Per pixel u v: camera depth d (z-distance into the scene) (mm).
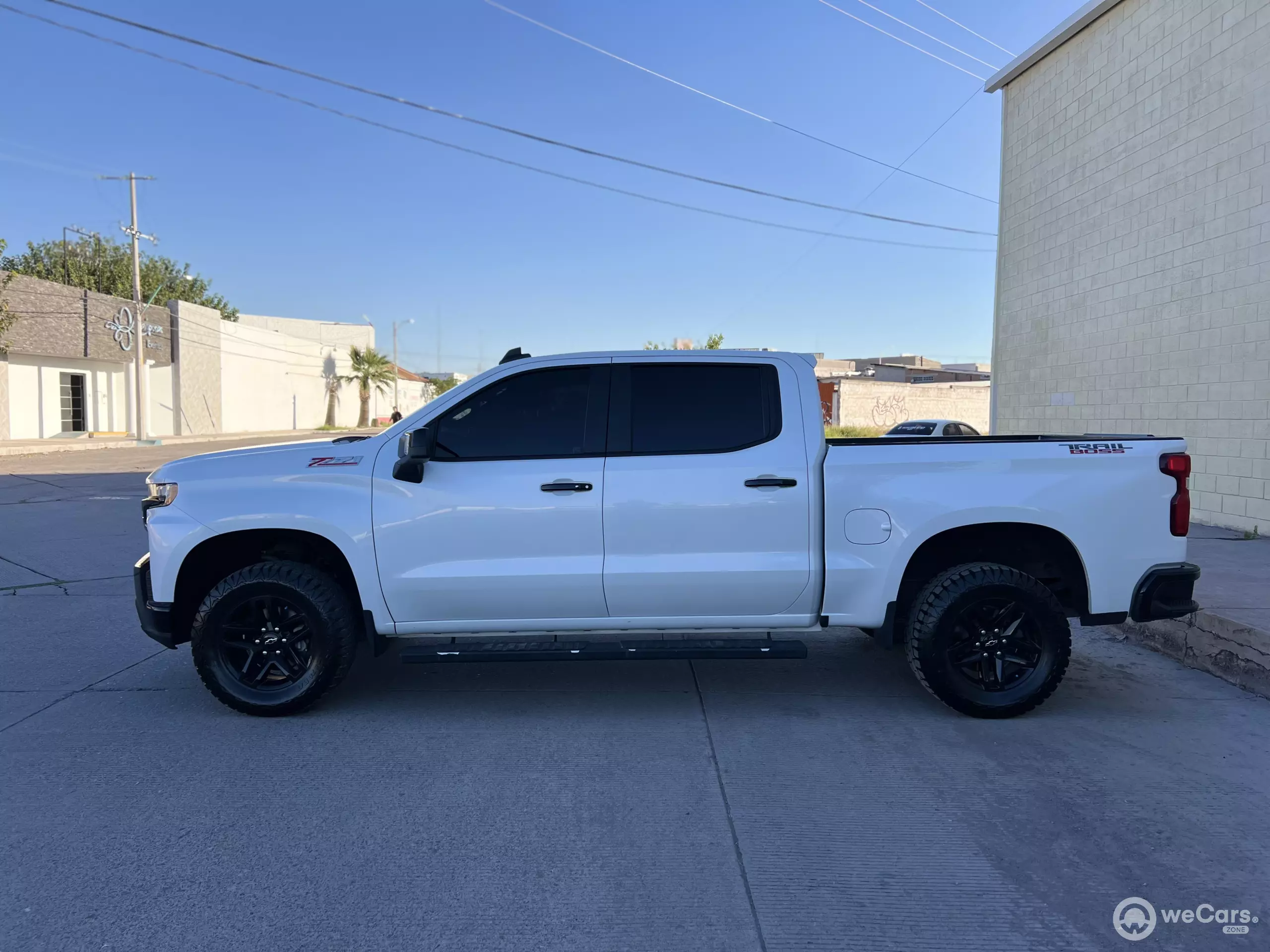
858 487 4484
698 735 4414
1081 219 12469
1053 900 2910
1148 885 3002
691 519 4461
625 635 4699
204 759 4117
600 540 4473
